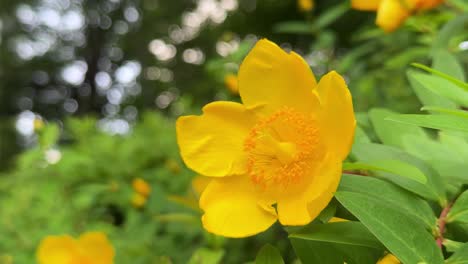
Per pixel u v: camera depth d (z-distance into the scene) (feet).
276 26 4.70
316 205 0.49
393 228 0.47
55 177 1.84
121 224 1.96
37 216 1.77
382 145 0.59
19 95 8.34
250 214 0.55
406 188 0.54
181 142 0.59
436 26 1.14
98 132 2.19
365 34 1.48
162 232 1.65
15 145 6.95
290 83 0.58
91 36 8.25
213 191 0.57
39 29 8.29
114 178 1.83
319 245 0.54
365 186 0.54
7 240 1.69
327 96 0.53
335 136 0.52
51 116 8.44
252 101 0.59
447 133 0.65
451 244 0.51
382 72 1.52
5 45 8.11
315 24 1.72
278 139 0.58
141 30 7.17
